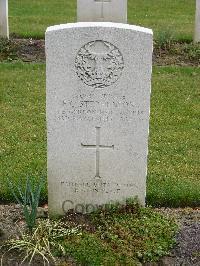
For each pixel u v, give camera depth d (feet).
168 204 10.00
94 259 8.44
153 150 11.70
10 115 13.12
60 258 8.51
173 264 8.49
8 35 18.37
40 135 12.19
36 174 10.57
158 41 17.60
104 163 9.17
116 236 8.74
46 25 21.26
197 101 14.15
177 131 12.58
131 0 26.25
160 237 8.80
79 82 8.73
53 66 8.65
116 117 8.92
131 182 9.27
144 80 8.71
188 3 26.03
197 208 9.97
